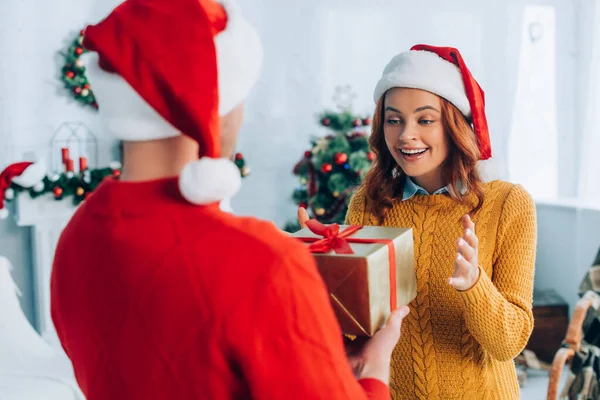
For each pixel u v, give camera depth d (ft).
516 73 15.25
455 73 4.62
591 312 8.67
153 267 2.17
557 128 15.33
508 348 4.17
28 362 8.51
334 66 15.53
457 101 4.55
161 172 2.31
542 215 14.21
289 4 15.24
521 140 15.31
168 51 2.13
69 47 13.61
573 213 13.30
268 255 2.10
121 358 2.28
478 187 4.67
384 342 2.91
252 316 2.06
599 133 13.80
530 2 15.14
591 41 14.64
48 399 7.64
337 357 2.16
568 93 15.26
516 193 4.63
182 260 2.14
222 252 2.11
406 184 4.95
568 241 13.44
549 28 15.16
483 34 15.35
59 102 13.69
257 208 15.61
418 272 4.66
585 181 13.98
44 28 13.42
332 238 3.47
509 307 4.16
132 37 2.16
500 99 15.37
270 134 15.51
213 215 2.21
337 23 15.43
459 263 4.00
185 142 2.30
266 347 2.07
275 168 15.61
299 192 13.76
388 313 3.49
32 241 12.90
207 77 2.13
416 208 4.83
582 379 8.45
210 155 2.14
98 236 2.31
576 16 15.12
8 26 13.10
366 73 15.65
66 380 8.00
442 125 4.61
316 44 15.43
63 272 2.48
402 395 4.66
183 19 2.17
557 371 8.28
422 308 4.60
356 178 12.96
